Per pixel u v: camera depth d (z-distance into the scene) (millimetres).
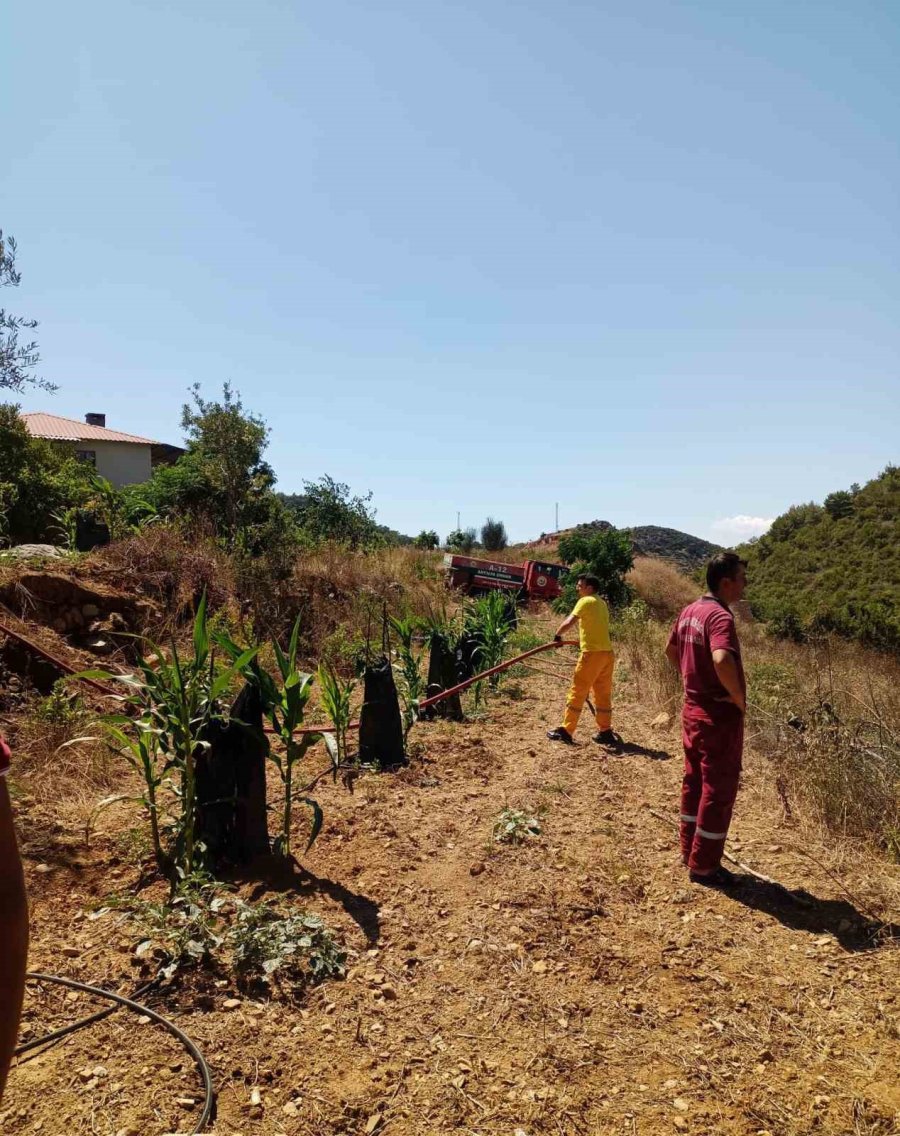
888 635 21062
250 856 4574
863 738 7125
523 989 3564
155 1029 3088
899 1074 3055
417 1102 2812
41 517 15328
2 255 7012
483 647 10164
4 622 7344
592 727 8750
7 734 5977
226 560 11734
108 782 5652
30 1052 2926
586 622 7824
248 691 4637
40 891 4070
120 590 9469
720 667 4520
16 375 7184
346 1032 3184
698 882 4746
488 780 6547
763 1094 2932
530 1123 2740
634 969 3775
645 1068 3072
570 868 4855
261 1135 2602
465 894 4445
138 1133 2557
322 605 12336
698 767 4879
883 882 4758
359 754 6668
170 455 38312
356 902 4258
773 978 3721
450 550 39250
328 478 22531
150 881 4281
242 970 3479
